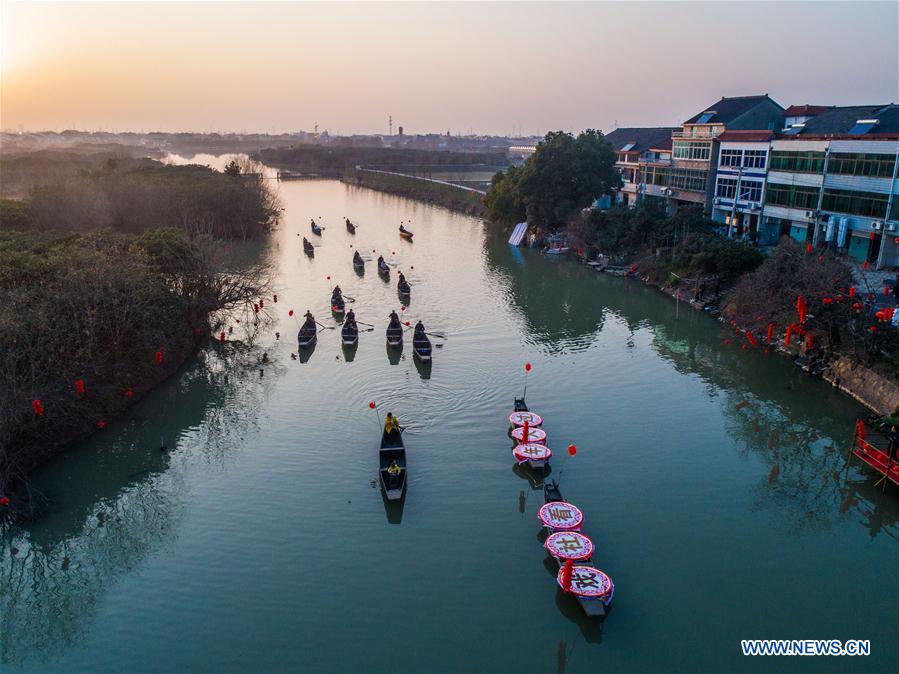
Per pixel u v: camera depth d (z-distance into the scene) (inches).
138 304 1499.8
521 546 1040.8
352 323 1939.0
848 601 935.7
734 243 2278.5
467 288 2559.1
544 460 1213.1
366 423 1428.4
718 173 2935.5
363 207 4980.3
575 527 1021.8
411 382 1632.6
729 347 1915.6
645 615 900.6
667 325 2143.2
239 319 2087.8
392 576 974.4
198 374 1691.7
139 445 1353.3
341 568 991.6
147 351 1590.8
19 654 856.3
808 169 2389.3
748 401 1561.3
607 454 1312.7
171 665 828.6
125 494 1195.9
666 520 1107.3
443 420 1438.2
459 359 1788.9
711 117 3063.5
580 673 809.5
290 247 3299.7
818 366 1676.9
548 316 2219.5
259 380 1657.2
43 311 1312.7
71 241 1950.1
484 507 1136.8
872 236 2138.3
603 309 2313.0
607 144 3447.3
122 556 1031.6
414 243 3503.9
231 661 829.8
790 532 1087.0
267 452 1321.4
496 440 1355.8
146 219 3093.0
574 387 1625.2
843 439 1395.2
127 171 4126.5
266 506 1146.0
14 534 1083.3
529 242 3430.1
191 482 1224.8
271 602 925.8
